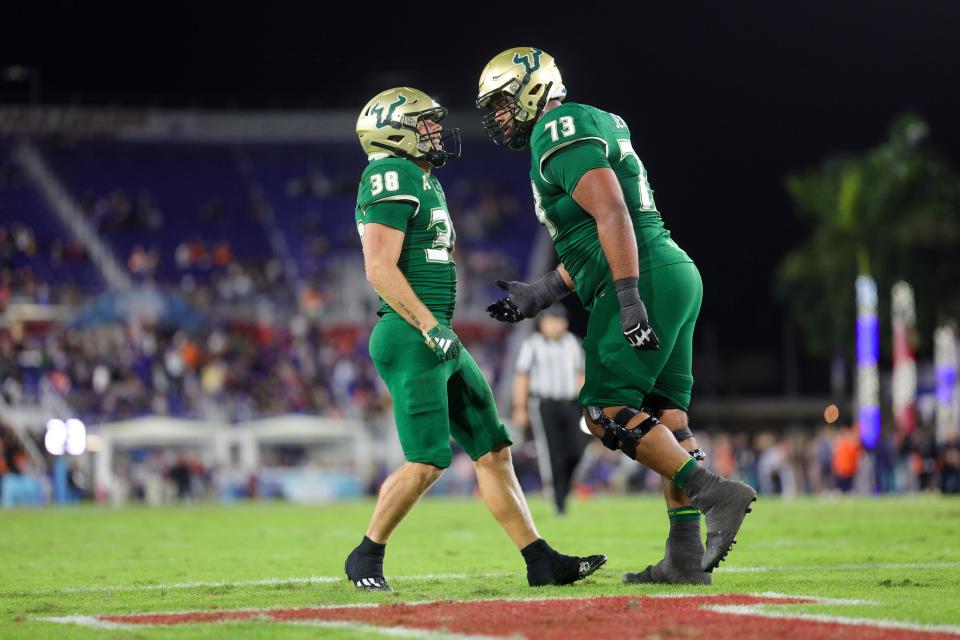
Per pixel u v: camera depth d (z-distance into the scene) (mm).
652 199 21234
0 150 141250
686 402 21438
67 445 98000
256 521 53562
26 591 22219
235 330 128500
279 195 145375
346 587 21562
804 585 20438
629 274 19578
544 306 21953
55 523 53750
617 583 21391
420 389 20641
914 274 134750
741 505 19469
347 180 148375
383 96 21312
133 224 136875
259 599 19719
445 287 21469
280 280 135625
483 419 21219
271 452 111125
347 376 122188
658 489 113000
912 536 35094
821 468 101500
